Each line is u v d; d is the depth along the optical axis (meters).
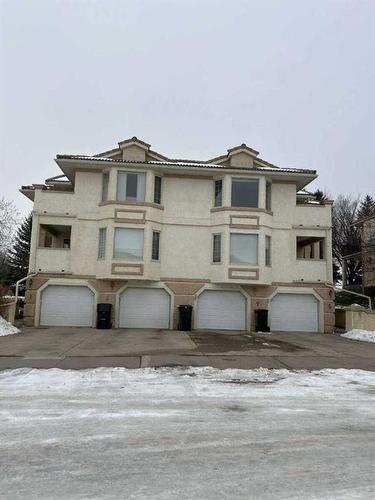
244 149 22.75
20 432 5.48
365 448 5.14
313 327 21.80
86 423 5.90
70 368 9.78
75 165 21.45
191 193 22.12
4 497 3.75
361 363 11.49
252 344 15.16
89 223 21.48
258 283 21.02
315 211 22.52
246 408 6.86
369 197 47.12
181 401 7.17
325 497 3.85
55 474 4.26
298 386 8.54
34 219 21.30
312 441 5.38
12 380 8.45
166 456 4.79
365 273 30.86
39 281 20.94
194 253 21.70
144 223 21.00
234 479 4.21
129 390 7.82
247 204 21.73
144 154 22.45
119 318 20.98
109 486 4.01
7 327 17.14
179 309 20.84
